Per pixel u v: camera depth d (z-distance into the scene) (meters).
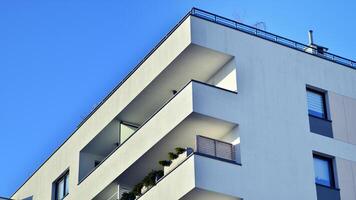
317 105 40.62
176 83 40.28
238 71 38.59
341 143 40.06
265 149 37.62
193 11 38.84
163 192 37.09
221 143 37.19
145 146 39.41
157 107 42.12
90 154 46.12
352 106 41.44
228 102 37.62
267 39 40.06
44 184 48.72
